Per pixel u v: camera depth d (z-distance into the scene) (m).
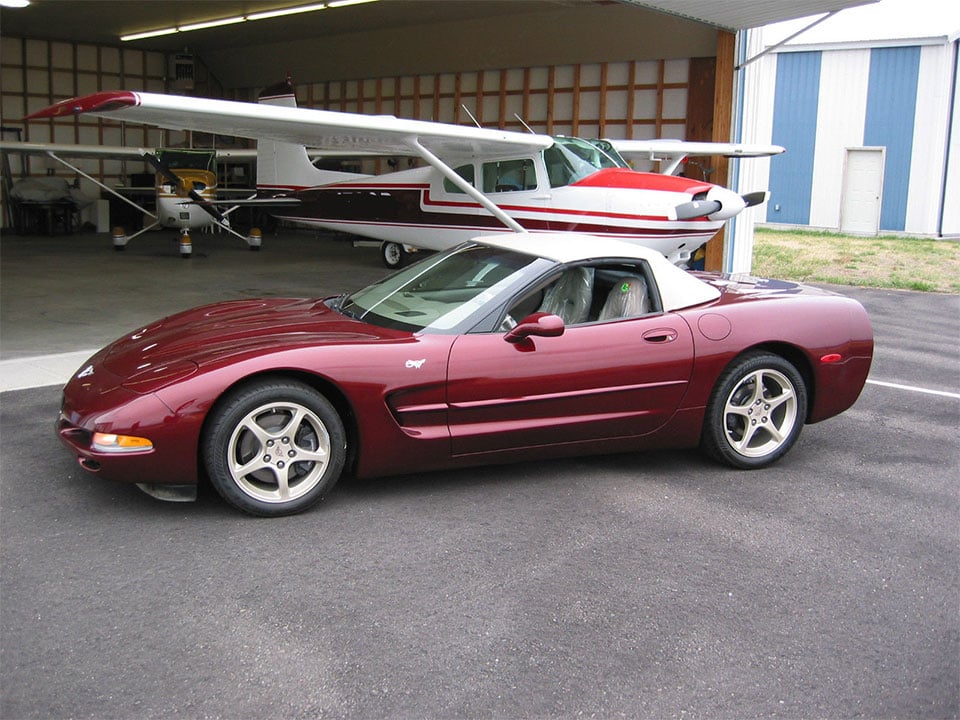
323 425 3.89
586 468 4.75
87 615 3.00
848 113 22.27
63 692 2.56
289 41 22.75
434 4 17.20
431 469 4.20
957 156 21.03
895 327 10.33
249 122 8.48
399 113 21.34
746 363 4.64
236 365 3.73
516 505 4.14
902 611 3.22
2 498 4.02
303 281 12.53
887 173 21.98
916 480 4.70
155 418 3.61
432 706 2.55
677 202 9.33
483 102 19.47
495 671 2.74
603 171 10.34
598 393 4.34
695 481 4.59
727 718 2.54
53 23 20.67
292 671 2.70
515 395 4.18
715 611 3.17
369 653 2.82
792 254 17.80
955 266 16.45
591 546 3.70
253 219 23.42
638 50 16.61
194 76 25.56
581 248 4.68
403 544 3.65
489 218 11.57
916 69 21.17
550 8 17.31
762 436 4.91
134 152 16.91
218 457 3.73
